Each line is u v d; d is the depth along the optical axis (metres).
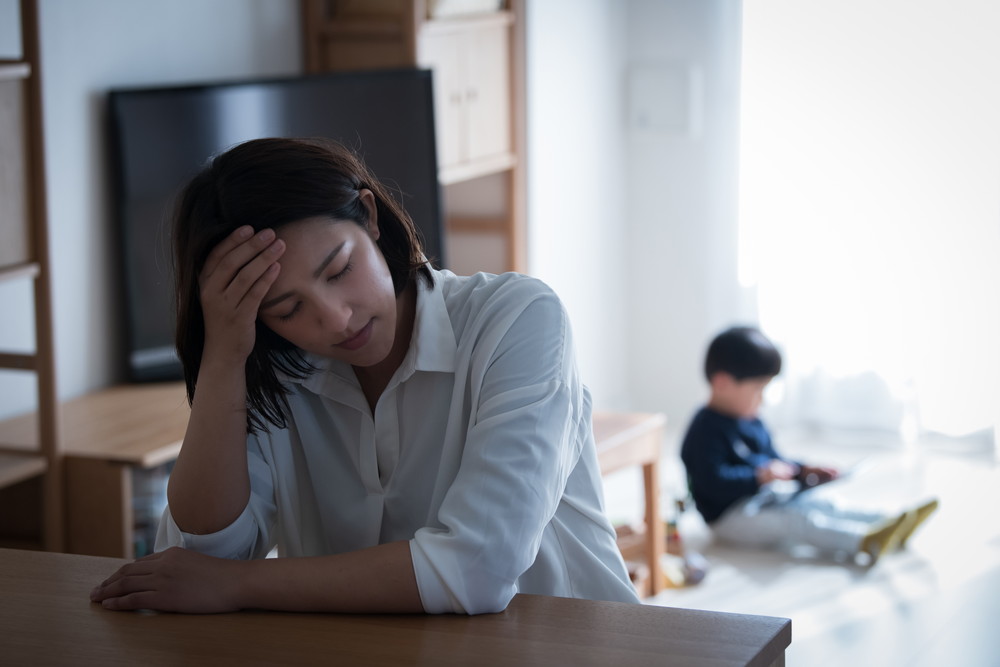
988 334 3.78
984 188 3.72
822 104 3.87
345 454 1.20
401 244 1.11
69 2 2.60
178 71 2.91
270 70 3.21
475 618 0.96
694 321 4.30
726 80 4.06
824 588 2.83
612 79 4.18
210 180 1.02
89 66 2.66
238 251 1.00
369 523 1.18
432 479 1.15
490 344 1.07
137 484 2.46
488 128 3.45
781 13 3.87
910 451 3.85
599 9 4.05
